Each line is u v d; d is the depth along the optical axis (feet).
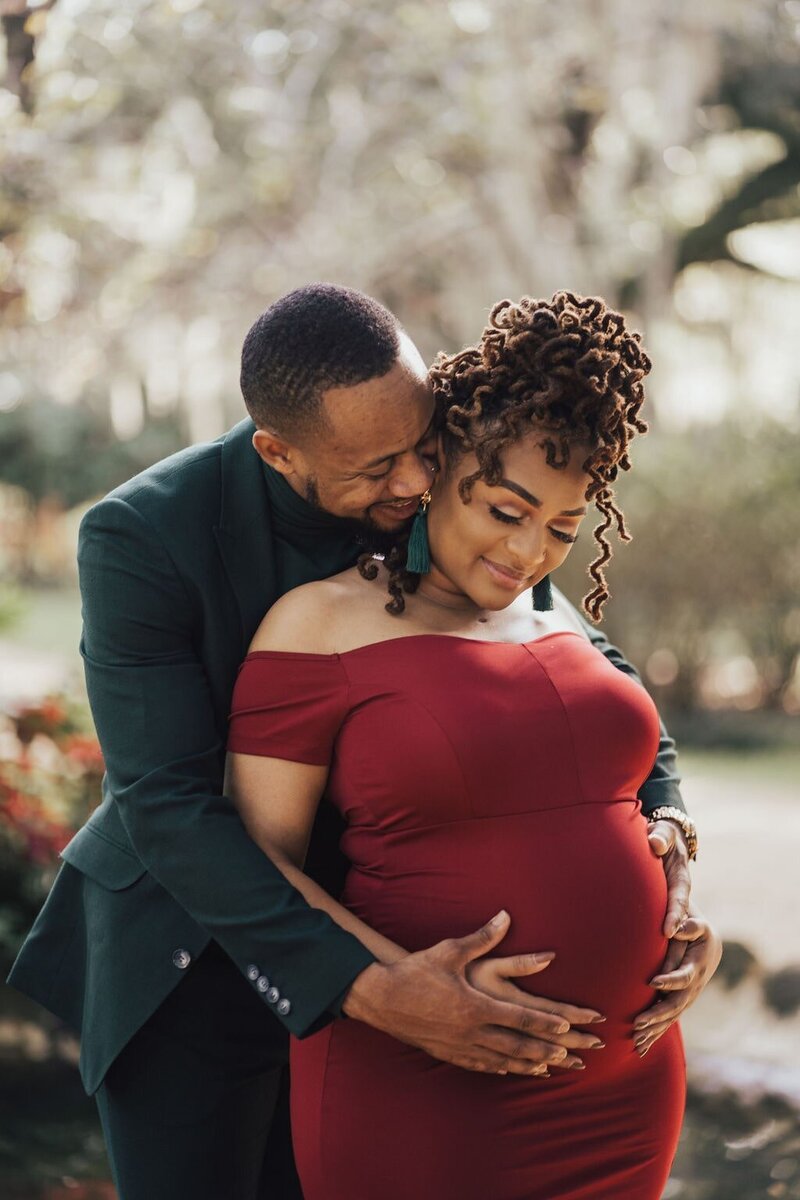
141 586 6.40
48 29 16.07
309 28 27.12
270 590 6.69
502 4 30.19
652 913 6.38
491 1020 5.79
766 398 43.01
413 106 29.91
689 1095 12.79
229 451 6.78
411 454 6.08
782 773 29.40
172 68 22.88
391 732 6.08
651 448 35.65
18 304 20.42
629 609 35.37
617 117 34.32
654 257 39.11
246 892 5.94
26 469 61.21
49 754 17.94
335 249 30.09
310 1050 6.38
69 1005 7.24
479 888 6.07
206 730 6.38
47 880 15.78
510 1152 6.07
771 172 43.65
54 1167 11.06
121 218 24.61
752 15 35.14
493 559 6.26
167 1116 6.94
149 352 28.76
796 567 35.01
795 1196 10.81
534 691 6.27
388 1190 6.12
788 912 17.31
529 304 6.26
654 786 7.35
